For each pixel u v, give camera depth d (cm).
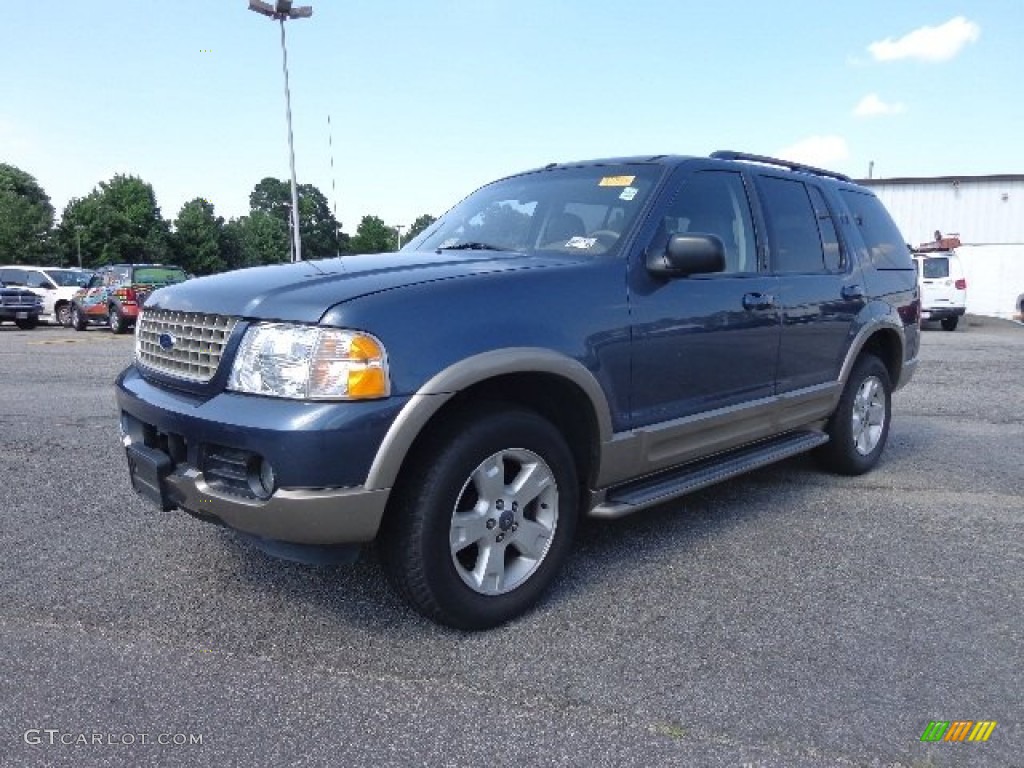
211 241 8812
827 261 484
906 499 476
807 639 297
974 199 3088
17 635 298
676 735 238
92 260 7988
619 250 355
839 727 241
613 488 360
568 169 432
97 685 264
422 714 248
